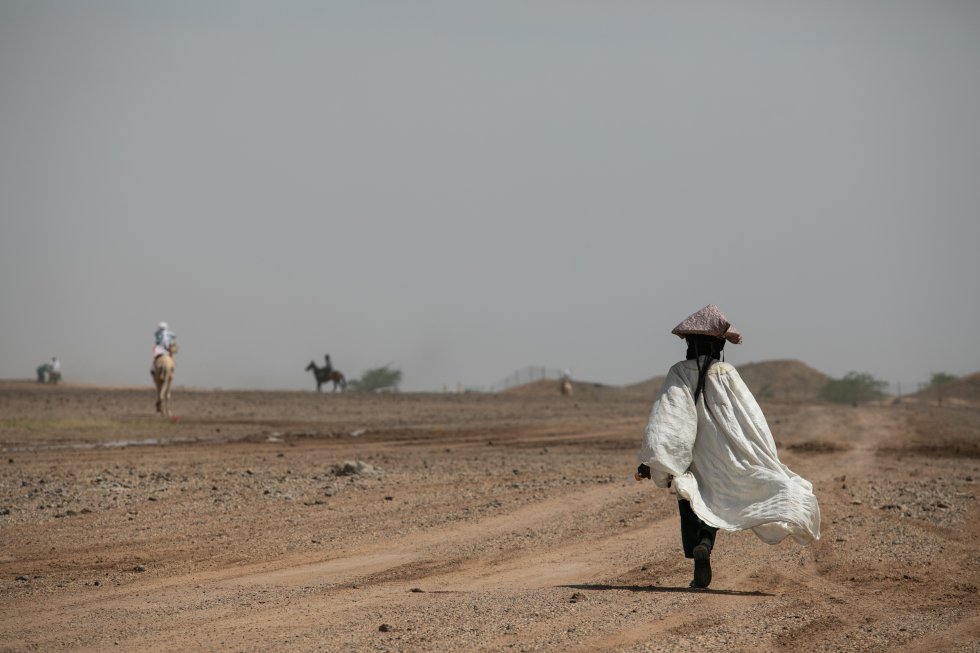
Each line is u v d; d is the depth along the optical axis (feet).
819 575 81.66
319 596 73.41
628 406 476.95
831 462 195.21
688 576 81.51
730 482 73.15
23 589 77.56
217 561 90.17
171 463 175.32
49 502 125.08
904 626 63.41
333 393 524.52
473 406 448.24
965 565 86.58
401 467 174.40
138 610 68.95
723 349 77.00
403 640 58.80
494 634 60.08
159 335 323.16
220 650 57.57
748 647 57.52
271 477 154.71
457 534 105.19
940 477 165.58
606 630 61.11
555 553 93.91
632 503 129.80
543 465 181.57
